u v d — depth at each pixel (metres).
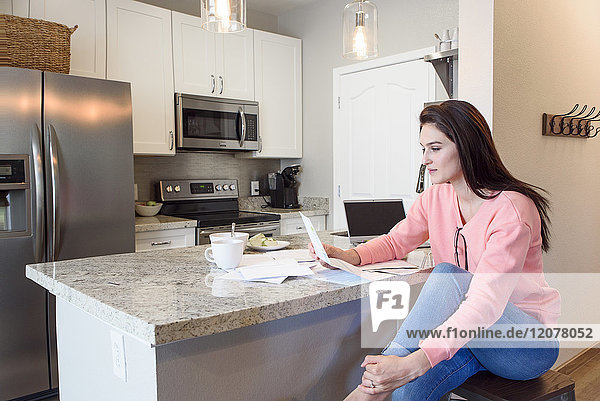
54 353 2.57
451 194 1.52
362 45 2.13
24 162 2.45
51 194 2.54
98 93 2.71
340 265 1.44
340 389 1.55
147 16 3.35
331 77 4.09
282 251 1.82
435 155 1.36
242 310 1.08
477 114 1.35
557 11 2.46
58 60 2.69
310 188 4.38
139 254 1.83
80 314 1.50
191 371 1.17
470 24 2.12
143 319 0.99
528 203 1.30
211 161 4.12
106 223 2.74
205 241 3.42
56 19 2.93
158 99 3.41
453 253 1.50
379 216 2.08
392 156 3.67
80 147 2.63
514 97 2.19
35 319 2.51
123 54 3.23
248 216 3.71
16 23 2.50
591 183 2.81
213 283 1.34
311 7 4.22
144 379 1.15
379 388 1.12
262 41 4.04
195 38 3.61
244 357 1.28
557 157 2.50
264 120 4.07
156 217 3.54
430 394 1.29
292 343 1.40
